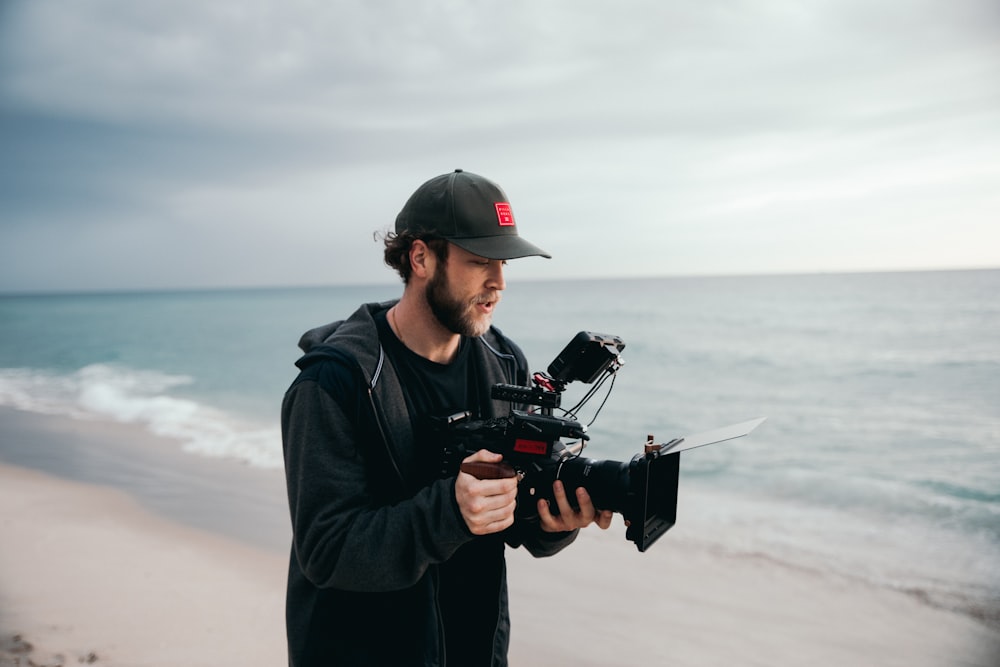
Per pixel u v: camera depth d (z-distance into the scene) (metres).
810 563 5.89
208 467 9.07
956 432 12.74
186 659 3.98
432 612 1.52
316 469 1.44
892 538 6.67
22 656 3.91
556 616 4.74
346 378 1.50
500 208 1.57
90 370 24.47
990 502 8.05
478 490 1.30
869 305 49.94
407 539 1.36
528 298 84.81
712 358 24.75
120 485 8.16
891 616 4.83
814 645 4.38
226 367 25.06
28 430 12.14
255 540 6.19
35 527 6.53
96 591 4.96
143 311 81.06
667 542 6.40
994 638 4.46
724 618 4.76
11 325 53.62
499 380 1.84
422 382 1.67
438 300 1.57
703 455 11.06
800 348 26.88
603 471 1.41
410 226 1.58
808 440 12.27
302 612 1.54
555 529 1.52
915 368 21.09
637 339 31.84
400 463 1.55
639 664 4.09
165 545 6.02
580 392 18.77
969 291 65.88
